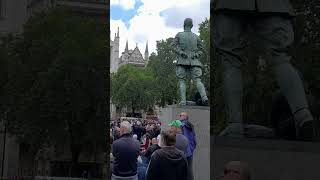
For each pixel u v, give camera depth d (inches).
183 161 225.8
